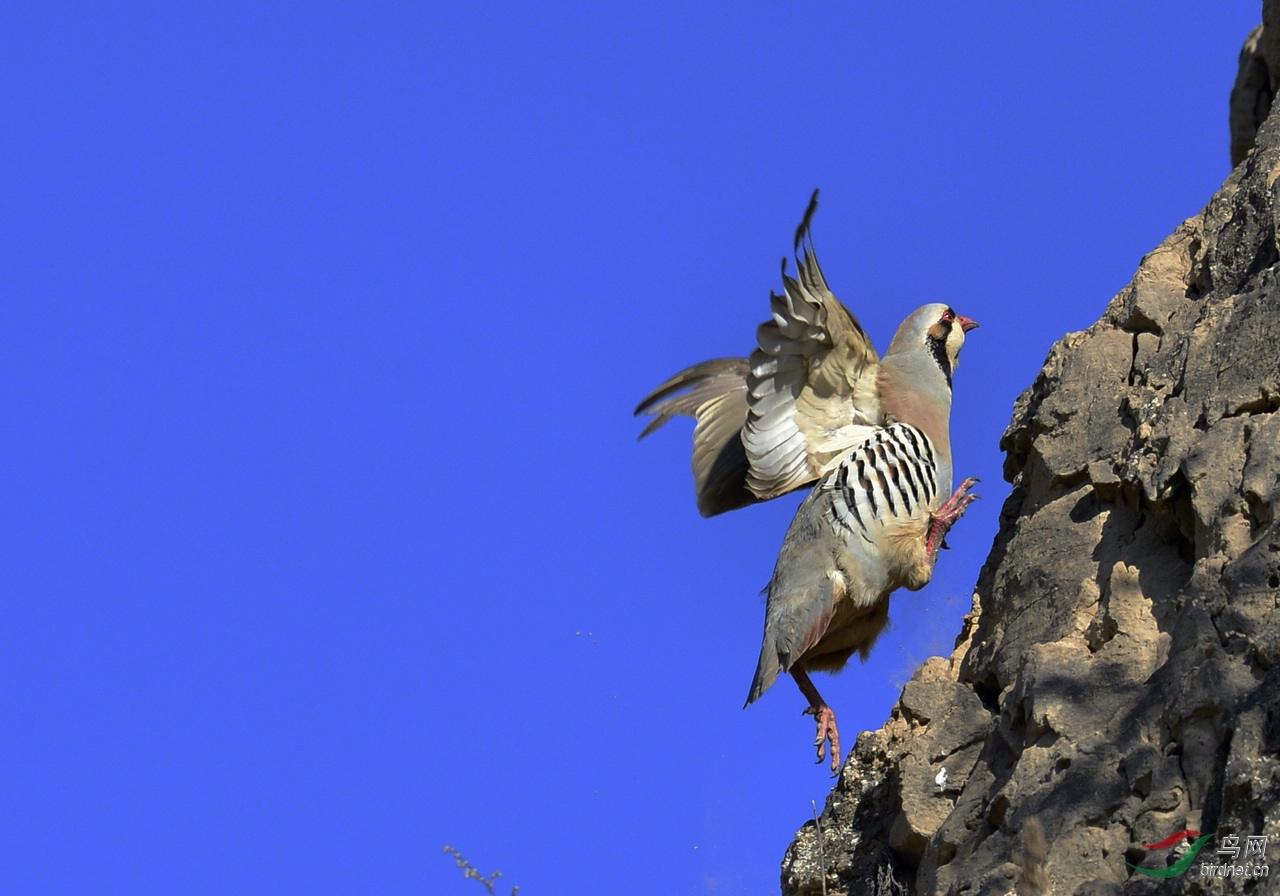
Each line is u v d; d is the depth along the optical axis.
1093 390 13.55
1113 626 11.43
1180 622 10.66
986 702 12.93
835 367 15.65
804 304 14.91
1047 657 11.49
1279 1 17.44
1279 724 9.32
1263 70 19.86
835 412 15.93
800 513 15.21
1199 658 10.29
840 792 13.66
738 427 17.45
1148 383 13.00
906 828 12.34
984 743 12.23
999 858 10.58
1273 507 10.49
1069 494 13.14
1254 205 13.36
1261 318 12.03
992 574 14.44
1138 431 12.38
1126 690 10.92
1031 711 11.27
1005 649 12.63
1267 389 11.49
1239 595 10.21
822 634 14.80
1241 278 13.10
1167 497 11.59
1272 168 13.59
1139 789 10.12
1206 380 12.13
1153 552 11.84
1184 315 13.34
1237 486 10.99
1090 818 10.23
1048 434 13.68
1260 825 9.00
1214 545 10.81
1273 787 9.05
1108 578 12.06
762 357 15.43
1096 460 12.91
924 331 16.53
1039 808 10.52
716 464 17.41
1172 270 14.19
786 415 15.89
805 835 13.79
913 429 15.28
